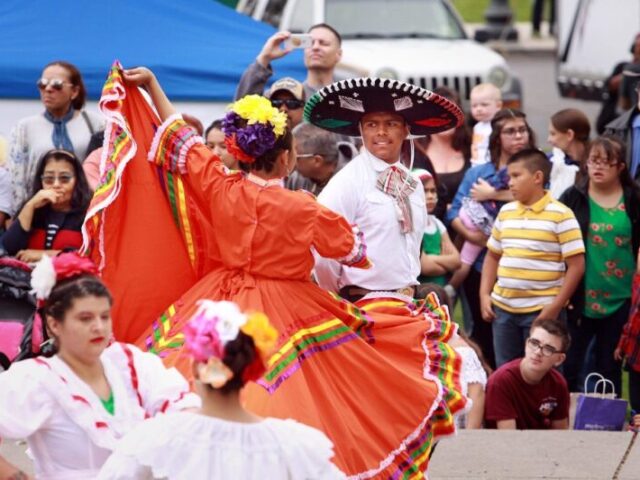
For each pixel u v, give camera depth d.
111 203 13.02
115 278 13.07
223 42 25.91
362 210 13.78
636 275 19.23
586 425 17.00
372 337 13.13
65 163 18.12
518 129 21.09
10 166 20.66
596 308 20.05
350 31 33.59
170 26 26.03
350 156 19.34
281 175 12.80
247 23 26.91
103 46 25.03
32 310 16.56
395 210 13.80
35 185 18.34
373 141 13.99
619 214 19.95
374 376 12.72
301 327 12.52
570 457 15.42
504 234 19.72
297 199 12.52
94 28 25.42
